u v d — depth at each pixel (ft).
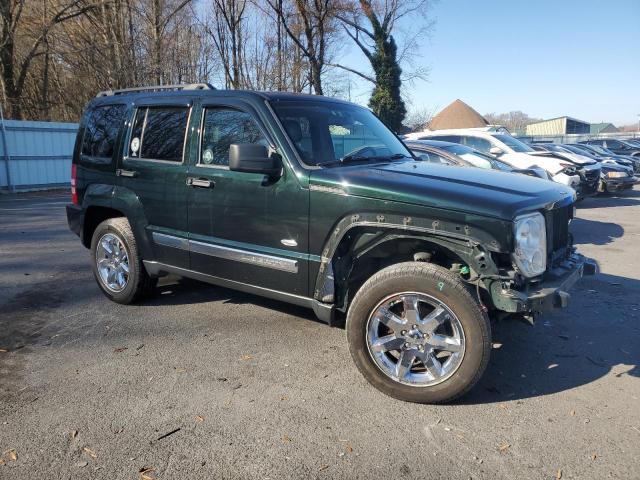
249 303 16.98
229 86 74.69
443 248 11.12
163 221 14.98
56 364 12.55
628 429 9.86
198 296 17.70
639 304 17.21
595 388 11.50
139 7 72.79
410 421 10.12
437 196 10.43
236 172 13.05
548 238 11.26
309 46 73.15
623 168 50.39
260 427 9.90
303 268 12.12
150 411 10.44
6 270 21.40
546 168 37.52
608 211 40.73
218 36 73.05
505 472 8.60
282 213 12.28
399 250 11.66
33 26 77.92
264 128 12.77
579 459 8.94
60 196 52.24
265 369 12.35
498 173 13.04
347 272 11.89
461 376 10.28
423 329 10.56
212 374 12.09
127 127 16.06
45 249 25.57
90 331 14.65
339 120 14.44
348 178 11.39
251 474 8.55
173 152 14.67
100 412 10.38
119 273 16.67
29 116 83.10
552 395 11.18
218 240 13.71
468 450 9.19
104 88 75.36
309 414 10.37
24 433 9.63
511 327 15.07
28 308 16.57
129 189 15.80
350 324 11.12
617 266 22.44
